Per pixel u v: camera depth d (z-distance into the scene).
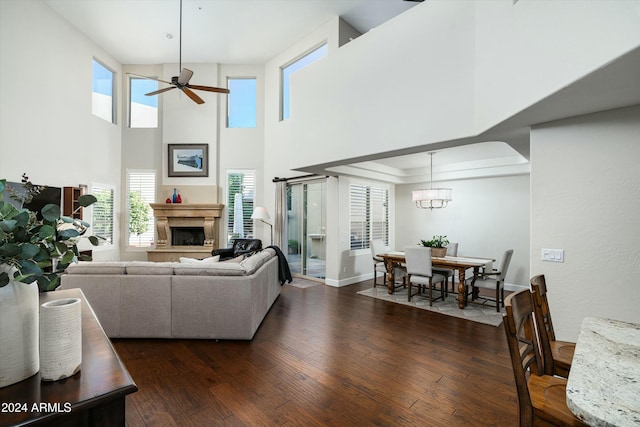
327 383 2.37
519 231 5.80
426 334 3.42
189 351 2.94
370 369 2.59
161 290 3.20
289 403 2.11
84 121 5.88
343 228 6.04
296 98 5.01
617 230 2.37
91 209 6.14
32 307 0.94
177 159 7.09
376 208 6.97
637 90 2.00
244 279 3.17
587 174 2.47
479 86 2.81
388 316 4.07
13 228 0.84
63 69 5.38
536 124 2.66
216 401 2.12
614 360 1.14
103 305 3.19
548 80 2.07
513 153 5.39
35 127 4.83
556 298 2.60
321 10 5.21
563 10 1.95
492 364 2.70
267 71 7.10
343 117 4.19
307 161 4.77
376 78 3.78
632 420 0.79
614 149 2.37
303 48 6.12
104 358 1.05
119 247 6.91
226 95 7.27
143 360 2.75
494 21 2.62
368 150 3.85
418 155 5.56
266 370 2.56
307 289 5.63
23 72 4.63
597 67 1.72
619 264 2.36
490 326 3.70
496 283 4.38
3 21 4.33
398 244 7.54
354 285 6.02
